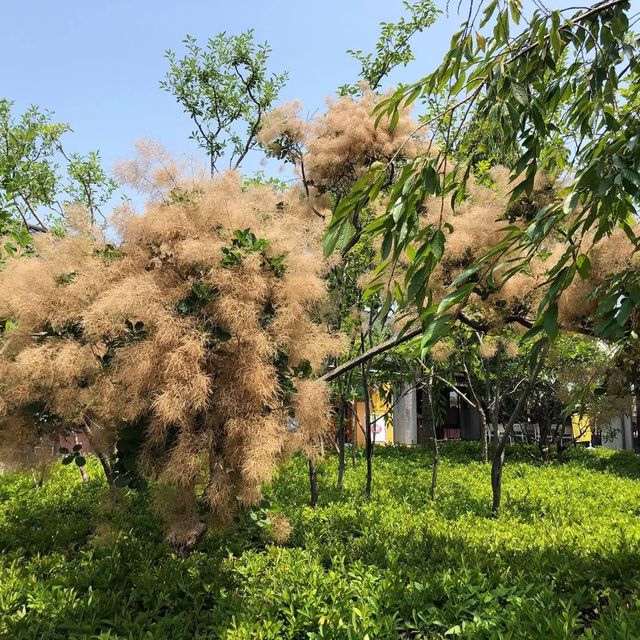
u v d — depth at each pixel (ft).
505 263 6.56
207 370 10.94
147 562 13.66
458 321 18.51
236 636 10.03
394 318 14.78
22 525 17.44
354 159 18.52
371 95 19.95
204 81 26.63
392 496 23.65
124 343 11.03
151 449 11.32
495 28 7.26
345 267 20.25
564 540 15.78
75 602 11.48
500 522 18.85
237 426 10.48
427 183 6.37
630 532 17.35
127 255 12.31
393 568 13.10
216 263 11.34
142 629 10.44
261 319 11.50
